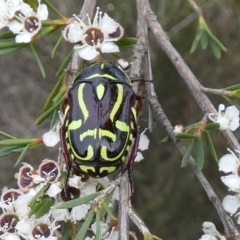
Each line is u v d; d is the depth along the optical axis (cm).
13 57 47
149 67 27
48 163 25
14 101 48
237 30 42
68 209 25
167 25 42
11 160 46
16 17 26
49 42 44
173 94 45
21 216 25
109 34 26
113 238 25
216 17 41
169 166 46
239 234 25
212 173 45
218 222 45
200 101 26
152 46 43
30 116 48
